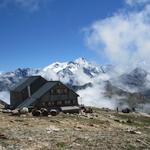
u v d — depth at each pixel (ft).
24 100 407.44
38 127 175.01
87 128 200.44
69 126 198.49
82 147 133.80
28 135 144.56
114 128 226.58
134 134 190.70
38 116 260.42
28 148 121.90
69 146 132.87
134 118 395.75
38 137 142.31
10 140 131.44
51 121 214.90
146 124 321.11
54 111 278.05
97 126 222.07
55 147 128.47
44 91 375.86
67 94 385.50
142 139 168.66
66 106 381.19
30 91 408.46
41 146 127.24
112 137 163.94
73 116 286.05
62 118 255.29
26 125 180.24
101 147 137.69
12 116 239.91
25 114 264.52
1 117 215.10
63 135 153.79
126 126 264.11
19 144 126.21
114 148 139.54
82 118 274.16
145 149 147.13
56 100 378.12
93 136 161.07
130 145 149.07
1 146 120.67
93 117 302.45
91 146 137.39
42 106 370.94
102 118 306.96
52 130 165.99
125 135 178.81
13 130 154.40
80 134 163.22
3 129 155.02
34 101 368.89
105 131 192.95
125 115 412.57
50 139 140.87
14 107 399.44
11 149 118.21
